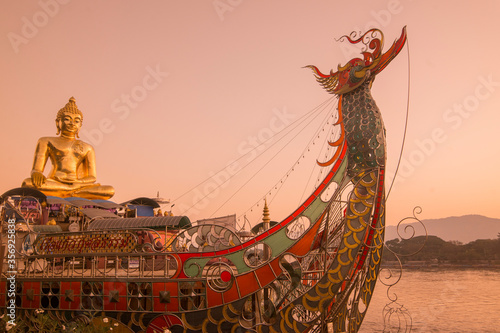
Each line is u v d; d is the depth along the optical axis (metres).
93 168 25.03
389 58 12.02
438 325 19.16
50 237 15.06
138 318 12.16
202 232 12.61
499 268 34.34
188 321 11.87
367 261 12.49
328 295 11.33
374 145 11.92
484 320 19.33
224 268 12.23
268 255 12.72
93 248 14.27
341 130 12.66
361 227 11.52
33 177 22.42
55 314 12.96
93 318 12.50
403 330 19.25
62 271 13.34
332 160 12.88
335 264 11.44
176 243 15.14
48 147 24.38
